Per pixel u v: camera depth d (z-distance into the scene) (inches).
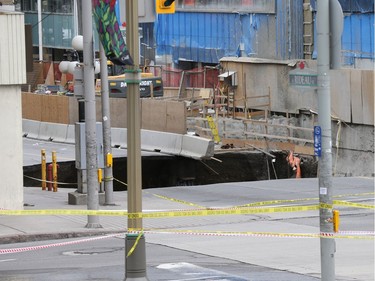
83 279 1358.3
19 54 2021.4
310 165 3181.6
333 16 991.6
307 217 2048.5
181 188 2593.5
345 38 3686.0
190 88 4776.1
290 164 3171.8
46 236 1800.0
